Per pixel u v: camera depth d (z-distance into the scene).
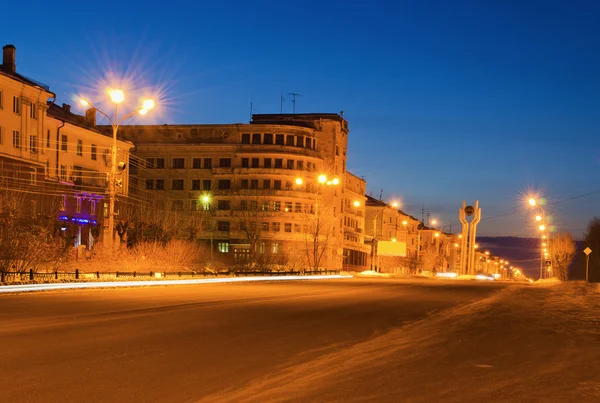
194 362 10.10
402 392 8.00
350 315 18.91
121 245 43.47
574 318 18.86
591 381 8.80
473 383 8.61
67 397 7.54
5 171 47.59
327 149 94.62
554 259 96.12
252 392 7.97
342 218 98.62
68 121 60.16
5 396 7.54
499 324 16.88
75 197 59.50
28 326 14.36
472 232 101.12
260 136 89.56
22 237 31.88
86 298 23.09
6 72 53.34
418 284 45.22
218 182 88.69
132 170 90.44
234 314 18.09
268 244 86.12
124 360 10.13
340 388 8.23
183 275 39.38
